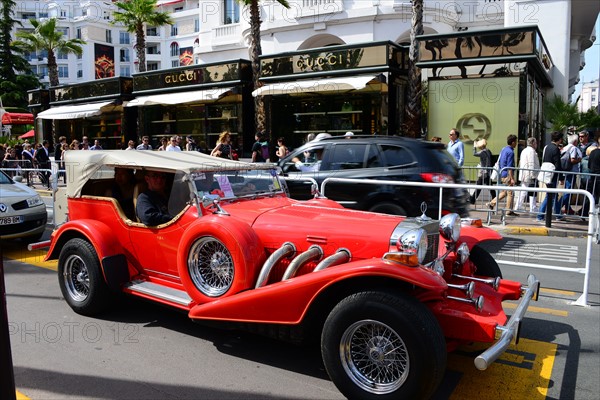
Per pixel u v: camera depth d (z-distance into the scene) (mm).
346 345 3377
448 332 3488
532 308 5523
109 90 23297
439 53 14797
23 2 64938
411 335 3107
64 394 3564
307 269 3980
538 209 11891
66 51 30359
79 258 5078
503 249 8391
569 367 4047
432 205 7488
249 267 3930
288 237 4109
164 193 5242
